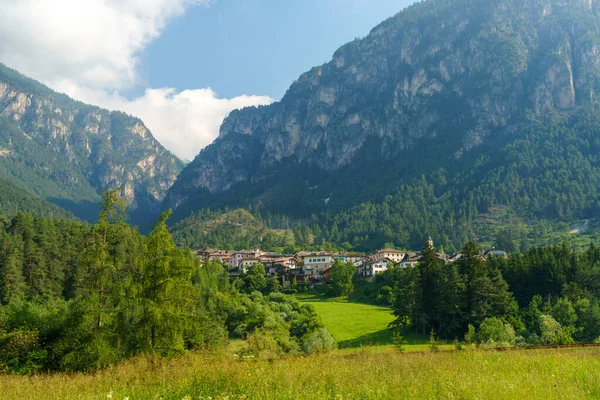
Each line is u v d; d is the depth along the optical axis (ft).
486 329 208.23
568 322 233.55
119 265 97.25
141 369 66.54
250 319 278.46
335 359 75.20
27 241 353.10
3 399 53.36
